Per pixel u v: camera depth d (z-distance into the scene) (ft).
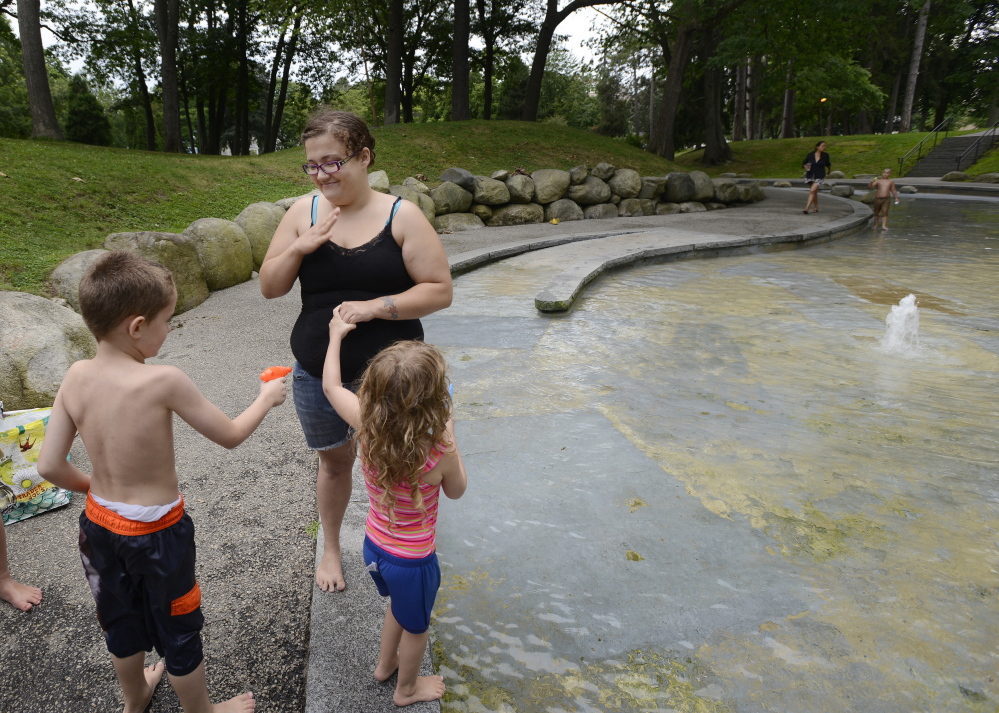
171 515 6.25
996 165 95.86
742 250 40.83
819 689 7.48
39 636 8.44
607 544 10.28
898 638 8.26
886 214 51.06
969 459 13.04
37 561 10.00
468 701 7.41
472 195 51.85
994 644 8.16
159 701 7.42
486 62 114.01
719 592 9.17
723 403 15.89
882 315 24.25
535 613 8.80
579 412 15.29
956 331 22.06
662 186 61.57
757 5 86.63
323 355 7.55
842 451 13.37
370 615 8.48
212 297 27.02
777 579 9.42
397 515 6.39
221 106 108.47
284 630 8.56
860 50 122.31
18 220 28.27
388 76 80.84
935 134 110.42
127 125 158.40
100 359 5.99
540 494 11.73
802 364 18.76
